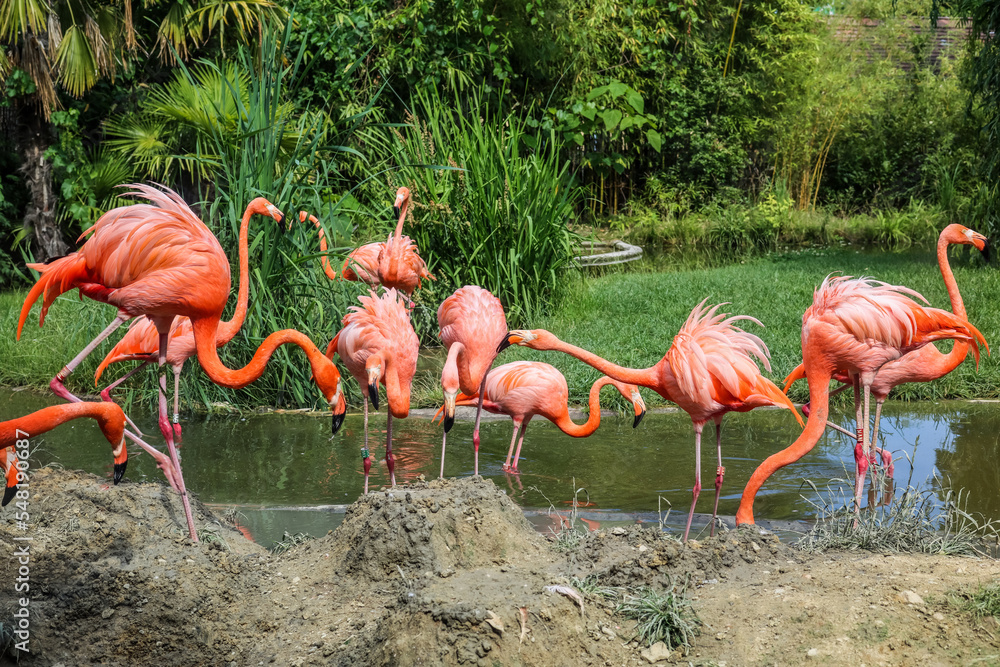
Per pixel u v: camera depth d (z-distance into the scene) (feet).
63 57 28.25
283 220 16.89
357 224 29.07
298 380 21.35
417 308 26.50
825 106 60.03
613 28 52.54
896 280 32.24
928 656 9.34
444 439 14.56
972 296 28.81
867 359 13.43
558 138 50.24
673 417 20.22
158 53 36.91
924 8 60.80
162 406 12.72
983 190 37.32
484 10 45.68
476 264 27.73
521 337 13.24
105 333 14.03
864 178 62.23
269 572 11.66
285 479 16.16
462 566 11.25
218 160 22.33
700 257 47.73
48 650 10.23
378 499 11.84
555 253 29.01
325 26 41.04
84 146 37.52
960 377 21.50
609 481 16.01
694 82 59.06
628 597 10.28
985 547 12.50
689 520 12.68
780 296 30.60
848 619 9.73
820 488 15.46
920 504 13.60
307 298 21.99
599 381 17.31
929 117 60.90
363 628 10.21
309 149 23.58
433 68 43.57
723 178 59.26
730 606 10.18
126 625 10.41
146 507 12.56
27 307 13.19
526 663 9.29
